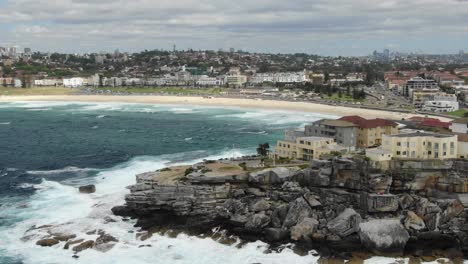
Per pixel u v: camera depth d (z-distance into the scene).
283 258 95.25
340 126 140.88
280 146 139.25
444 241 100.31
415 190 107.81
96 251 97.88
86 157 179.75
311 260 94.44
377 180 105.88
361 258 95.19
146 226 109.88
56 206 121.75
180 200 110.81
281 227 103.06
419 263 93.31
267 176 113.19
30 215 115.88
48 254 96.69
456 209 102.88
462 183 104.75
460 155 115.94
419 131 142.75
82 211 118.12
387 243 96.44
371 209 103.19
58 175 151.75
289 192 109.94
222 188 112.25
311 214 105.12
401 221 101.94
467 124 150.25
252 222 103.44
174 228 108.88
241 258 95.50
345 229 99.12
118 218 114.00
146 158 175.88
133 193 114.00
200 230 107.75
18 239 103.00
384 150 114.62
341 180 109.69
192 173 118.75
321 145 131.38
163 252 98.25
